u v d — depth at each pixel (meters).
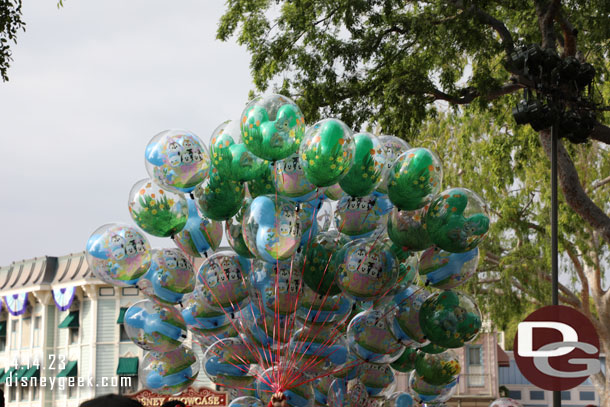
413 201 9.48
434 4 18.17
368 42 18.00
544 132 17.08
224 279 10.32
